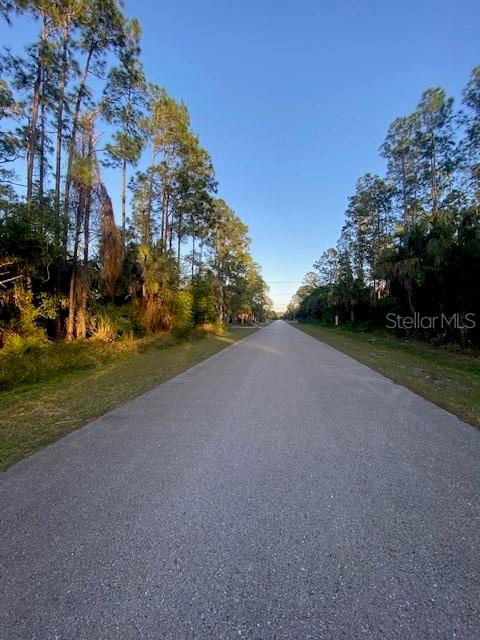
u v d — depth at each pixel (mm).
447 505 2584
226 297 35750
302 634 1541
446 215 16422
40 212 11367
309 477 3035
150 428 4391
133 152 15633
